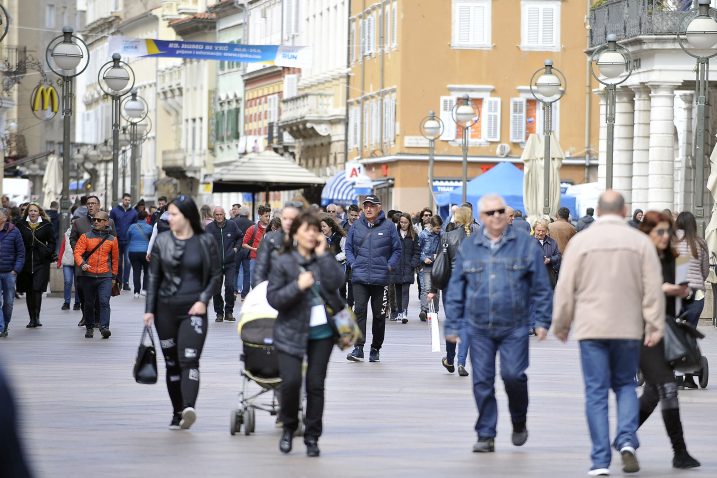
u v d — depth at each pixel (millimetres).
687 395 32969
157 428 26797
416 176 134875
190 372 25984
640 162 91688
